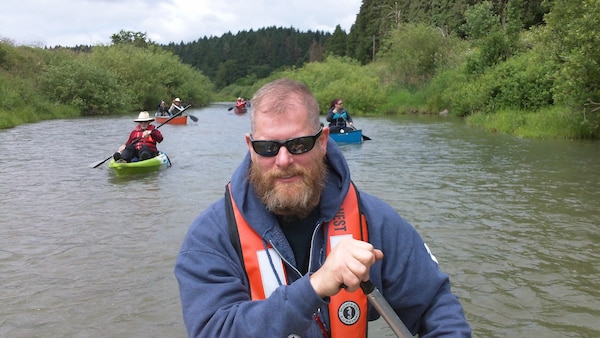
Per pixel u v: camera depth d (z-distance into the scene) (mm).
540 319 3918
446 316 1836
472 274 4727
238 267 1795
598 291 4375
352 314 1803
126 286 4617
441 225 6172
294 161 1713
